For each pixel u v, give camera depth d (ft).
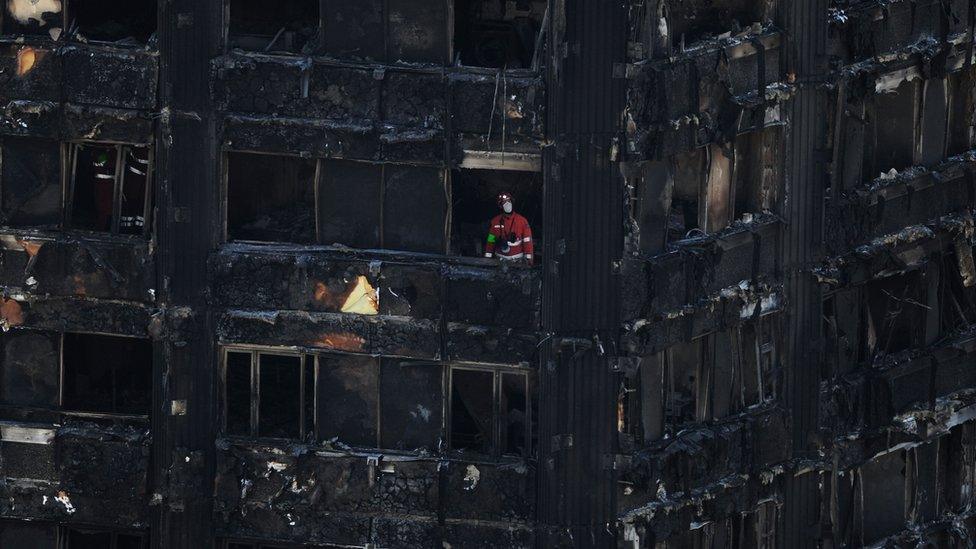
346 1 559.38
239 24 634.84
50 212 588.09
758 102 581.53
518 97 550.36
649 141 549.13
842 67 615.57
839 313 646.33
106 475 594.65
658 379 577.43
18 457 602.03
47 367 599.98
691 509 586.45
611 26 538.06
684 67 556.92
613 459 562.25
